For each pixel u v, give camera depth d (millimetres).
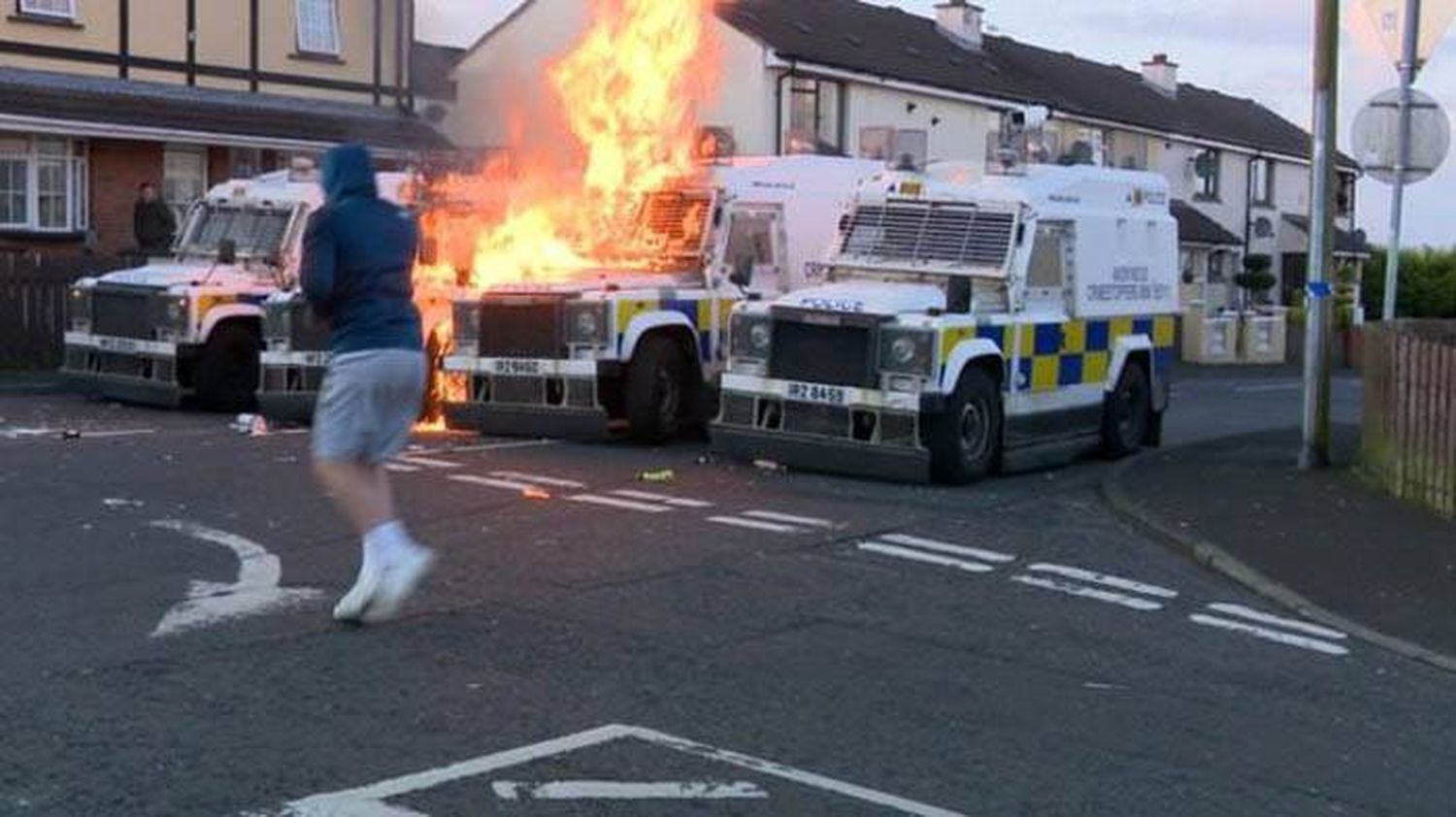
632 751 5164
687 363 13375
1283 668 6809
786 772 5035
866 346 11273
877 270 12547
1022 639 7023
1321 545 9188
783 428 11727
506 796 4695
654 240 14062
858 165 14617
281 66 25219
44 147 21641
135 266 18344
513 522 9164
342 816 4477
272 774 4797
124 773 4758
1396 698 6422
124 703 5453
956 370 11180
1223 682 6508
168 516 8938
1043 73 39344
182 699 5520
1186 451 13531
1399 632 7418
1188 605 7949
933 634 7031
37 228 21562
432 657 6188
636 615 7043
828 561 8508
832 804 4766
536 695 5746
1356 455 12680
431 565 7848
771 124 28672
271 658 6082
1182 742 5629
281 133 23578
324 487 10016
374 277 6559
